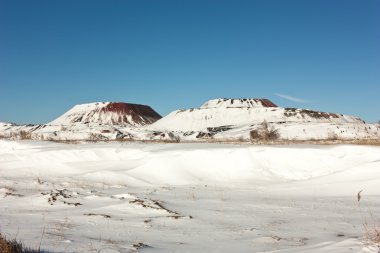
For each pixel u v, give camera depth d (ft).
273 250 27.99
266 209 47.44
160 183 76.33
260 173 81.05
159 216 42.39
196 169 83.71
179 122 449.89
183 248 28.89
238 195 59.47
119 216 42.50
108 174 79.30
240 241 31.68
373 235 29.55
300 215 43.65
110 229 36.24
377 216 42.42
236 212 45.42
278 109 450.30
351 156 82.33
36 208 48.16
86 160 97.40
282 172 80.59
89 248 27.37
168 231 35.65
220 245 30.12
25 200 52.90
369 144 105.29
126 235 33.76
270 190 64.85
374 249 22.99
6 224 38.52
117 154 99.81
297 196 58.03
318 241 31.12
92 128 380.78
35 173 86.07
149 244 30.04
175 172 81.46
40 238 31.09
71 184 72.38
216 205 50.03
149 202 48.24
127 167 86.38
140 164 87.20
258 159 85.61
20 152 105.09
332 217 42.22
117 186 71.67
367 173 67.26
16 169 89.35
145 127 451.94
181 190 65.98
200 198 56.08
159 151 95.40
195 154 88.02
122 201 51.29
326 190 61.72
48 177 81.41
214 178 80.23
